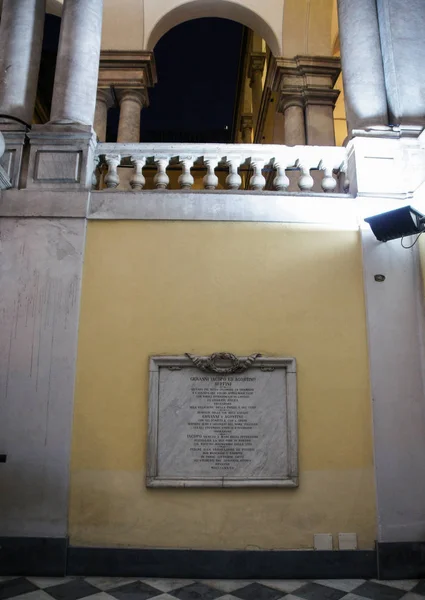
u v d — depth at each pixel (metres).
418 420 4.88
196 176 11.74
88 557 4.60
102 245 5.29
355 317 5.16
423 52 5.93
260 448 4.82
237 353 5.03
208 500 4.73
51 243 5.24
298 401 4.93
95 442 4.82
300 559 4.62
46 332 5.02
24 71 5.87
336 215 5.43
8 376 4.91
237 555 4.61
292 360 4.98
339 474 4.79
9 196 5.36
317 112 8.90
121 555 4.61
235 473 4.77
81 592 4.21
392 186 5.49
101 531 4.66
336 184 5.90
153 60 9.36
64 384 4.90
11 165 5.52
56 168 5.49
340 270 5.29
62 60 5.89
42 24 6.23
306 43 9.19
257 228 5.38
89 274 5.20
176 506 4.71
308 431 4.87
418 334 5.09
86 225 5.33
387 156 5.57
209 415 4.88
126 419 4.88
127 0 9.26
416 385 4.95
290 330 5.11
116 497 4.72
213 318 5.12
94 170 5.76
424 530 4.66
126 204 5.39
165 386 4.93
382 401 4.90
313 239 5.36
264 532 4.67
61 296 5.11
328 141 8.73
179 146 5.74
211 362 4.94
